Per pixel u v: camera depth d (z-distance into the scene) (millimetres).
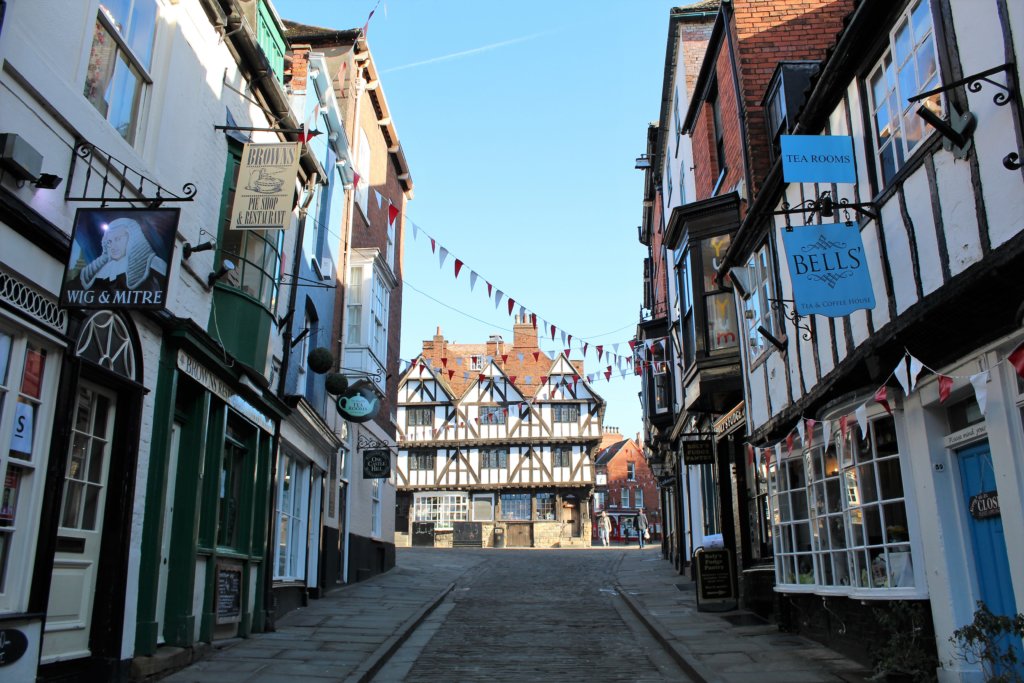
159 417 7598
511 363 42844
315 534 13773
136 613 7168
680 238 13969
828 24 12258
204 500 8812
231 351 9195
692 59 17312
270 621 10336
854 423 7988
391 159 20891
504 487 39969
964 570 6551
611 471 51219
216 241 8969
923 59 6574
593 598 14961
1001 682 5277
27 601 5523
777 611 10289
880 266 7285
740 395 12477
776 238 10211
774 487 10312
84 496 6617
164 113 7703
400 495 40844
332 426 15102
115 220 5898
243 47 9508
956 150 5930
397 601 13570
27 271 5574
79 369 6164
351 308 16375
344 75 17016
